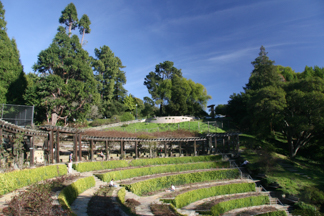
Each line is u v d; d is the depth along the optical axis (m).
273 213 21.05
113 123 59.84
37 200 10.74
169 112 69.81
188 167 32.09
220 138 46.47
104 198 17.17
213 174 29.75
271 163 31.28
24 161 22.30
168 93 70.56
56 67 45.16
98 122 58.19
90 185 20.73
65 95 41.12
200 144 42.25
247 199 23.17
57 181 17.84
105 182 22.91
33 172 17.53
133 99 81.38
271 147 40.03
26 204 10.44
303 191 25.09
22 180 15.98
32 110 26.45
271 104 36.81
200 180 28.88
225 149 40.66
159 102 71.19
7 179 14.52
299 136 38.31
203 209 19.84
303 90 38.00
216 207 20.23
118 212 14.47
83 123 45.88
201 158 35.22
